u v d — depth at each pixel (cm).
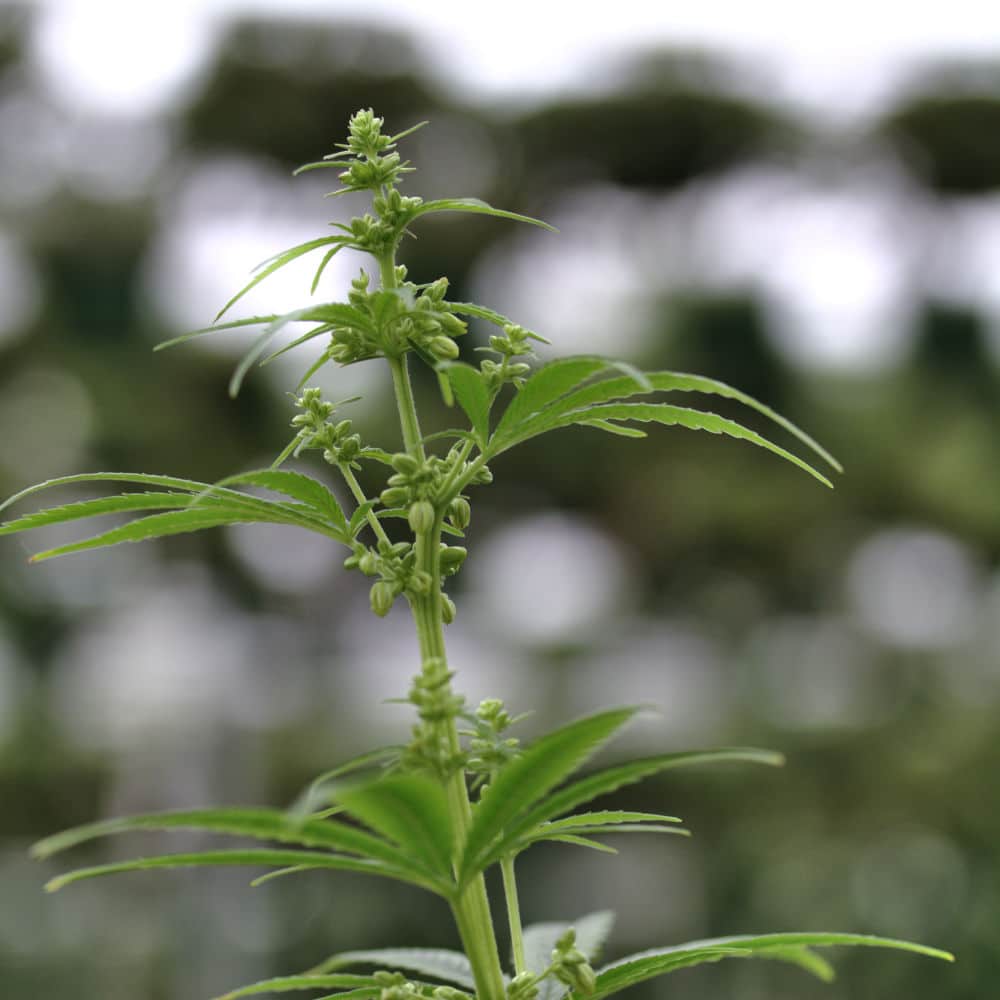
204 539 2736
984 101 3047
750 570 2892
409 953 229
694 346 2850
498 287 3014
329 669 2681
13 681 2461
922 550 2866
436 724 179
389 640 2764
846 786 2064
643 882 1955
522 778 155
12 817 2095
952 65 3108
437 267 2998
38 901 1869
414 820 151
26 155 2834
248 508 194
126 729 2284
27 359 2692
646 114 3042
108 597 2644
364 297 189
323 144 2981
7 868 2041
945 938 1488
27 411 2619
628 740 2145
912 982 1380
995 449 2855
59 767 2120
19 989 1681
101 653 2598
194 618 2725
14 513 2491
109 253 2814
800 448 2855
